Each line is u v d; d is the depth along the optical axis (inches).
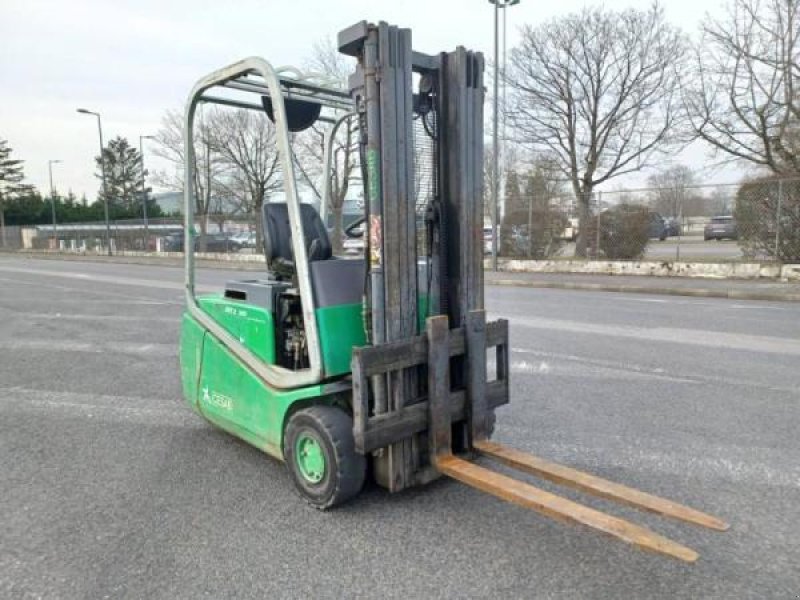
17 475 166.1
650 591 108.5
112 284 727.7
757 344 311.9
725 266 616.1
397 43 130.5
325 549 123.6
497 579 112.4
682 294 553.0
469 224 147.9
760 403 215.8
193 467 169.2
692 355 288.7
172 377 274.7
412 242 138.3
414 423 137.0
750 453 171.5
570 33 884.6
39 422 213.0
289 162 139.3
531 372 262.4
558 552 122.0
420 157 144.7
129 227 1594.5
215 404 177.6
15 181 2955.2
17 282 788.6
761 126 693.9
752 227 622.2
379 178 131.8
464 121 143.9
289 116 173.9
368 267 139.5
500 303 491.8
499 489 122.5
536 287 642.2
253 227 1205.1
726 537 127.1
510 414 207.2
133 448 185.3
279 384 149.6
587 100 888.9
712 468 161.8
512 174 903.7
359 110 135.0
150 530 133.6
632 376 253.6
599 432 189.5
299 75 159.5
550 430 191.8
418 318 142.3
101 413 222.4
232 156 1386.6
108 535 131.7
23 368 296.8
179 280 759.7
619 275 690.2
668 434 187.0
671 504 115.1
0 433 201.5
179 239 1449.3
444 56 143.9
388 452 137.6
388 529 131.5
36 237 2003.0
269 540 127.8
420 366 142.5
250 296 167.2
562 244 791.1
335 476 134.7
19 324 435.5
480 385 148.8
